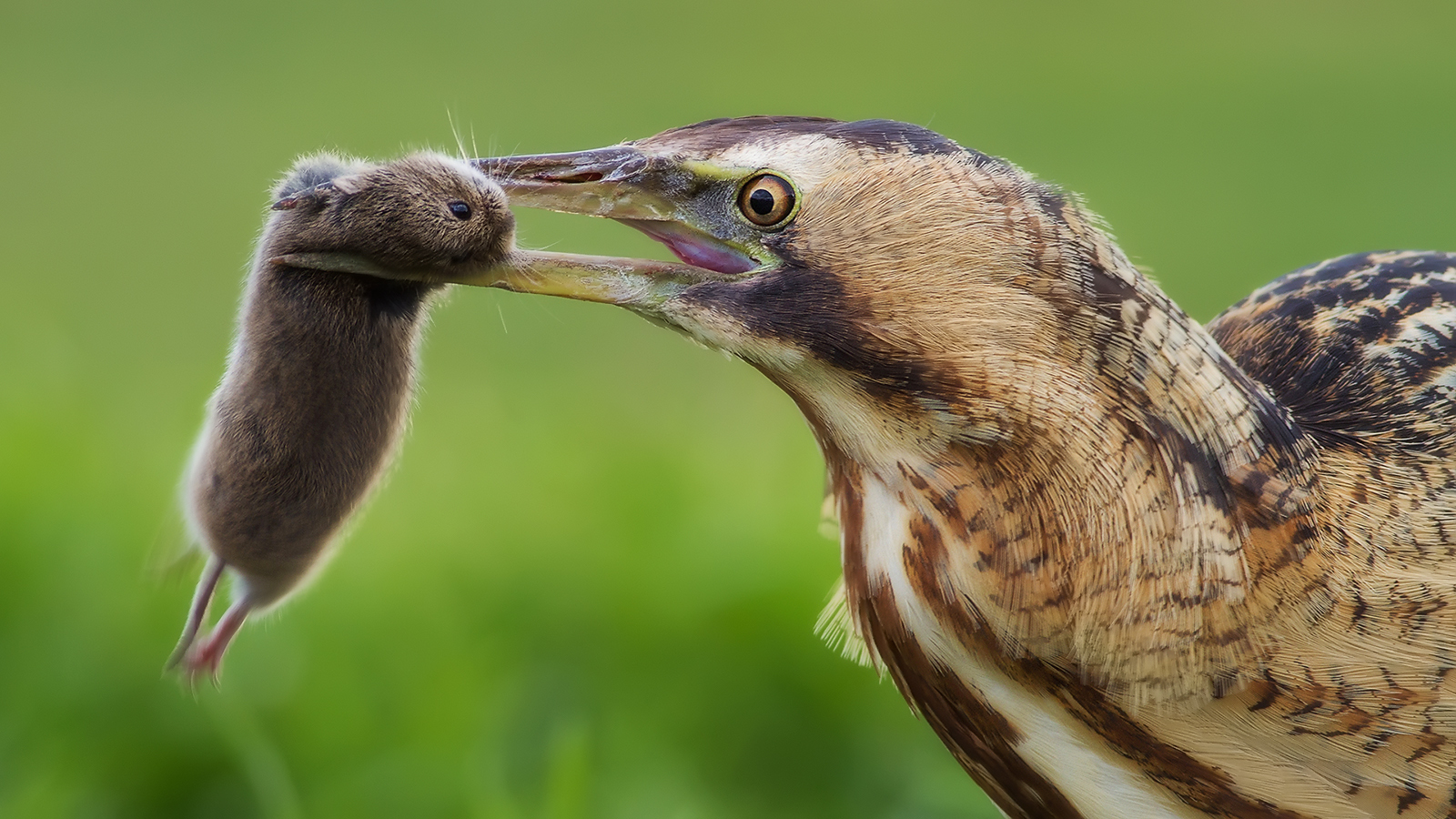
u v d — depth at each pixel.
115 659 10.05
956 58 37.69
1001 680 6.58
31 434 11.76
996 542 6.38
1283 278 8.09
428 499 12.34
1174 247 23.56
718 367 19.25
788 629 10.66
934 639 6.62
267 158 27.14
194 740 9.75
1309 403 7.21
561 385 18.14
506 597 11.18
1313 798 6.54
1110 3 45.19
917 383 6.38
